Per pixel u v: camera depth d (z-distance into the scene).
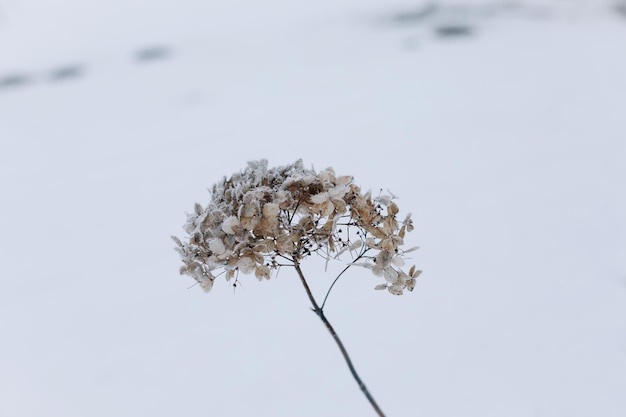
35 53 12.12
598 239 3.71
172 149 7.36
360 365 2.71
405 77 8.40
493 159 5.49
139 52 11.50
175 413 2.74
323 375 2.71
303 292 3.46
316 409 2.48
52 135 8.64
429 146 6.02
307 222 1.36
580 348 2.48
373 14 11.26
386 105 7.47
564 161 5.21
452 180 5.12
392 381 2.54
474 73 8.19
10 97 10.34
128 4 14.21
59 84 10.58
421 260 3.72
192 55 10.94
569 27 9.62
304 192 1.41
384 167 5.68
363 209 1.40
